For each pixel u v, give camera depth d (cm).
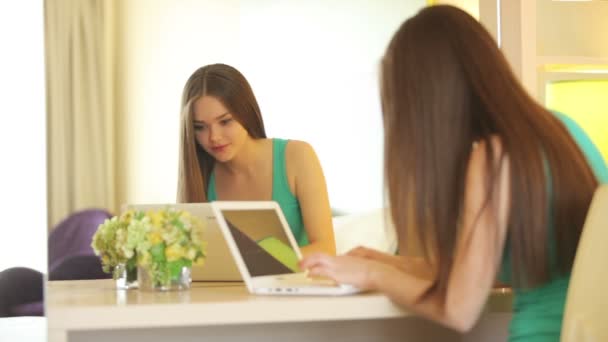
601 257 194
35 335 489
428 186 210
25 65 716
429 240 212
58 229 684
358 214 524
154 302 206
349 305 208
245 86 352
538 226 204
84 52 671
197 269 274
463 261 202
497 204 202
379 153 544
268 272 231
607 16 387
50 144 700
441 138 210
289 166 353
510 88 213
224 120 344
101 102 659
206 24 601
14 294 624
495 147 204
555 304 215
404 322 257
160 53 631
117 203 668
